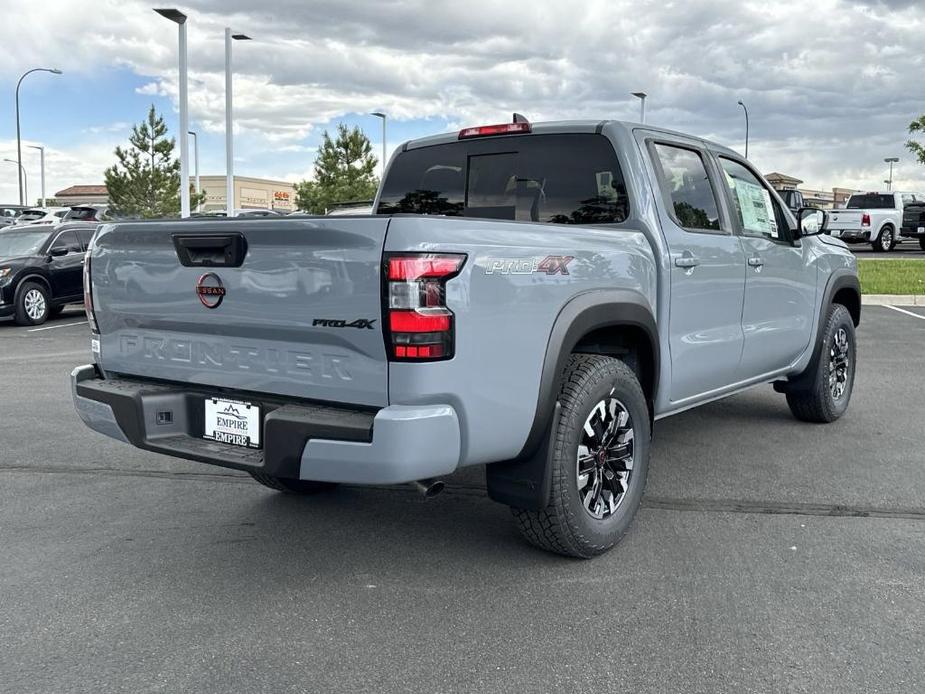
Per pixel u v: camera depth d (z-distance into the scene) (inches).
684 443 231.1
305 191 1620.3
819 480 196.5
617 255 154.4
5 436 245.3
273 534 165.3
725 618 127.6
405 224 117.5
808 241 234.8
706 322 185.9
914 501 181.5
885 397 288.4
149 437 144.9
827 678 110.7
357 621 127.8
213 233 133.9
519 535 164.2
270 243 128.0
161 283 143.4
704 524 168.2
